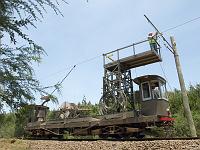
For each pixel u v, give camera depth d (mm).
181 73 14688
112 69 18734
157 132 14383
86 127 17547
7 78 3416
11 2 3404
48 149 11406
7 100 3420
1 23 3268
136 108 16406
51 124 20094
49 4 3600
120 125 15602
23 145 13094
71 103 21875
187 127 18953
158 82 15352
